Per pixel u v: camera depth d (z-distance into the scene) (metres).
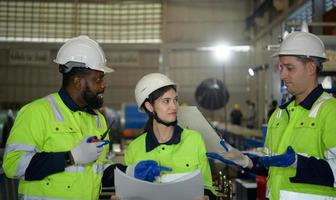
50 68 11.23
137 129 7.43
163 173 1.59
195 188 1.42
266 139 1.81
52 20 10.98
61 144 1.59
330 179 1.41
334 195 1.51
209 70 11.59
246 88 11.45
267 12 9.26
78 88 1.65
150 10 11.31
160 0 11.27
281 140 1.61
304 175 1.42
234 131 6.46
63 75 1.68
